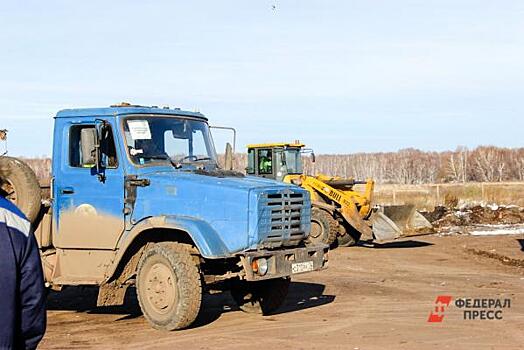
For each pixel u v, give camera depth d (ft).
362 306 34.99
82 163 30.99
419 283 43.45
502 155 300.20
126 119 30.53
